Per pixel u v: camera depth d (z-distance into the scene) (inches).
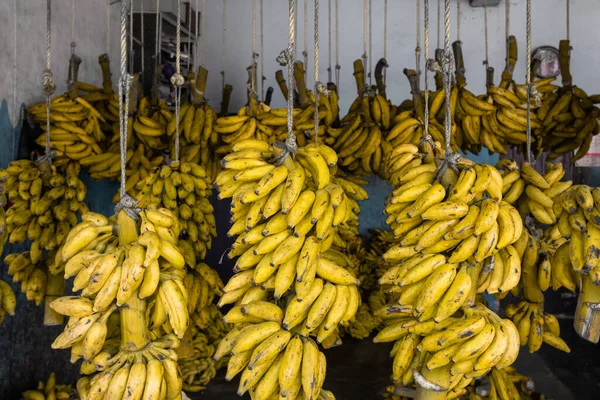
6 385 124.1
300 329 69.2
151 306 73.9
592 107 149.8
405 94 249.6
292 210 65.7
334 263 71.0
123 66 71.6
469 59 247.6
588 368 201.3
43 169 112.9
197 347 175.8
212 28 249.0
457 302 66.9
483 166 70.2
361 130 135.8
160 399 68.5
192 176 111.5
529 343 95.2
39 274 108.9
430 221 68.4
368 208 249.9
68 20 158.2
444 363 68.4
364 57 144.4
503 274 72.3
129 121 140.0
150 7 202.4
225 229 241.3
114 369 68.6
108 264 66.9
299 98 141.9
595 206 69.2
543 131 153.0
